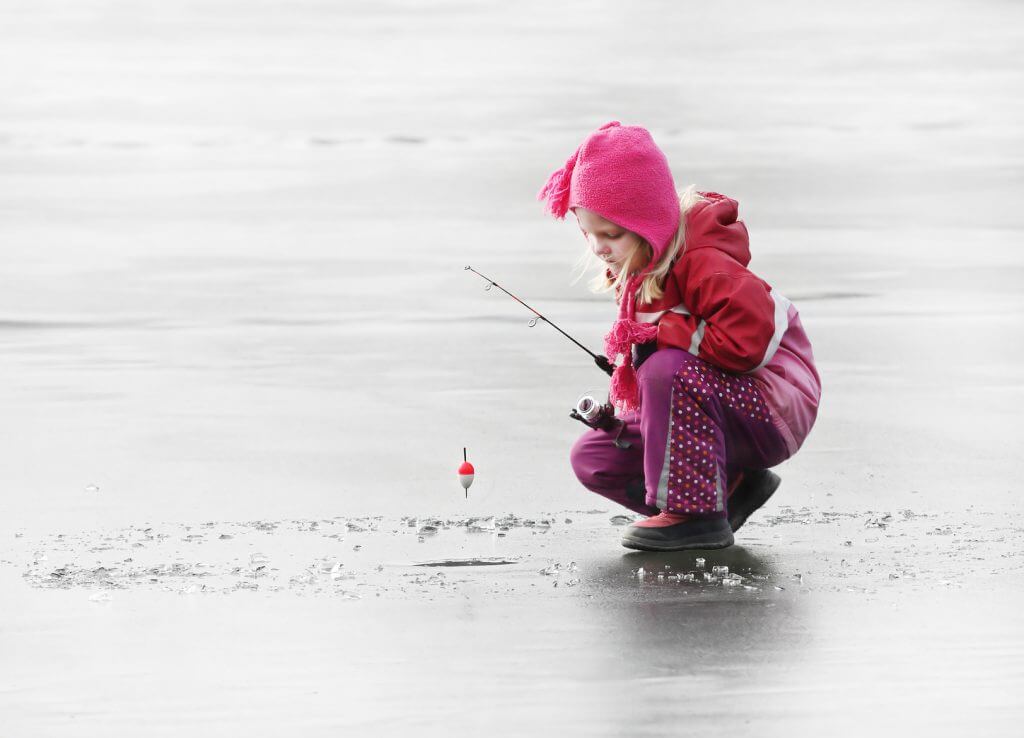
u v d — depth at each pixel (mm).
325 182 63000
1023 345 33875
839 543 19609
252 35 125688
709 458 19188
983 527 20312
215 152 72500
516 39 122062
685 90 93062
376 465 24172
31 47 117938
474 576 18203
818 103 87500
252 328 36312
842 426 26562
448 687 14312
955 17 132750
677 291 19438
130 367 32031
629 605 16906
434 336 35281
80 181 63938
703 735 13117
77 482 23109
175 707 13906
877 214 53781
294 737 13195
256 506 21719
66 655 15320
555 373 31375
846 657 15055
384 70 104750
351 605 16969
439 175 64250
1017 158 67688
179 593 17469
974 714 13586
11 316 37656
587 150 19172
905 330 35562
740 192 58469
